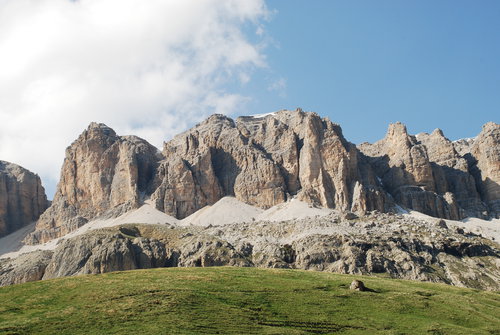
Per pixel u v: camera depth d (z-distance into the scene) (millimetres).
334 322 123875
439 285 168000
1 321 115688
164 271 163250
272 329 115625
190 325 113375
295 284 150000
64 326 112000
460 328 126125
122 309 121625
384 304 138875
